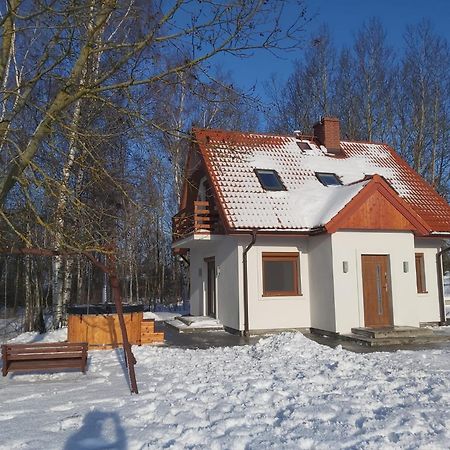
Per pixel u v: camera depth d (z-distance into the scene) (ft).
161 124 32.24
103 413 21.17
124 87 30.01
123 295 118.42
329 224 49.85
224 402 22.40
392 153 72.02
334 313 50.03
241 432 18.34
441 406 20.95
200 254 68.74
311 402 22.04
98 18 31.37
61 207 33.19
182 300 114.73
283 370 29.30
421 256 59.57
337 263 50.52
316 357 33.91
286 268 55.31
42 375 30.78
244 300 52.85
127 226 40.50
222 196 54.85
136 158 41.37
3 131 29.48
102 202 41.42
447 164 114.21
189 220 66.64
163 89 35.50
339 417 19.88
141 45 28.84
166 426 19.35
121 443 17.61
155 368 31.86
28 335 52.90
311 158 65.72
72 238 31.81
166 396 23.76
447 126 114.21
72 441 17.84
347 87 122.01
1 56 31.35
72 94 31.42
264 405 21.98
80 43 31.53
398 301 51.72
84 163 32.55
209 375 28.48
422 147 113.19
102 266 30.63
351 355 34.65
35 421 20.33
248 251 53.57
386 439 17.37
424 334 47.98
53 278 58.34
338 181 62.28
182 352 38.73
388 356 34.76
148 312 82.53
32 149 29.68
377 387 24.58
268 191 57.21
